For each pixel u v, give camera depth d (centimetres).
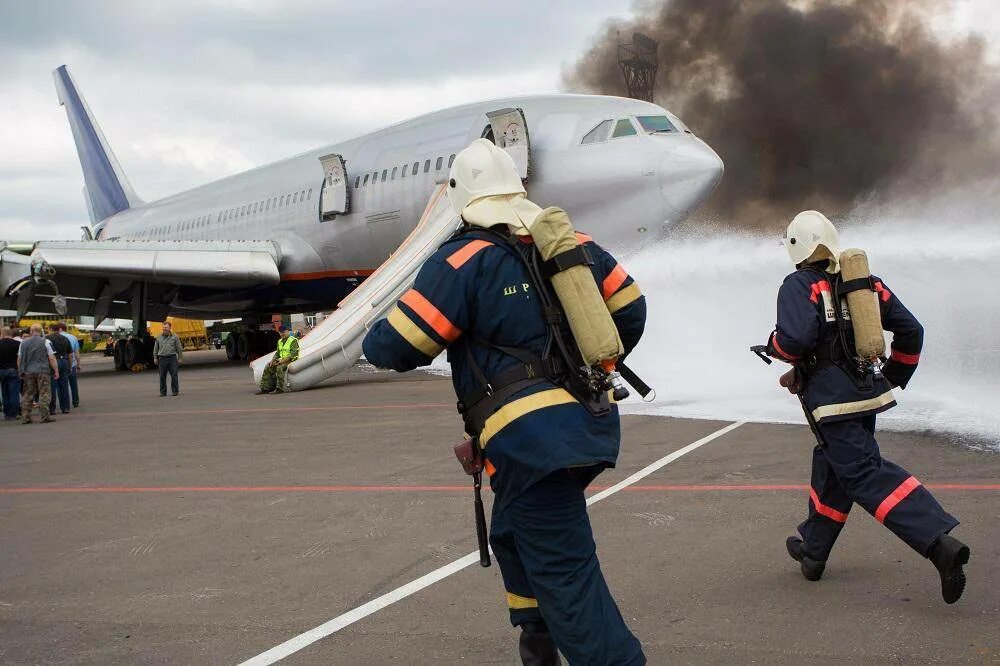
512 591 287
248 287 2547
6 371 1449
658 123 1698
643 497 582
